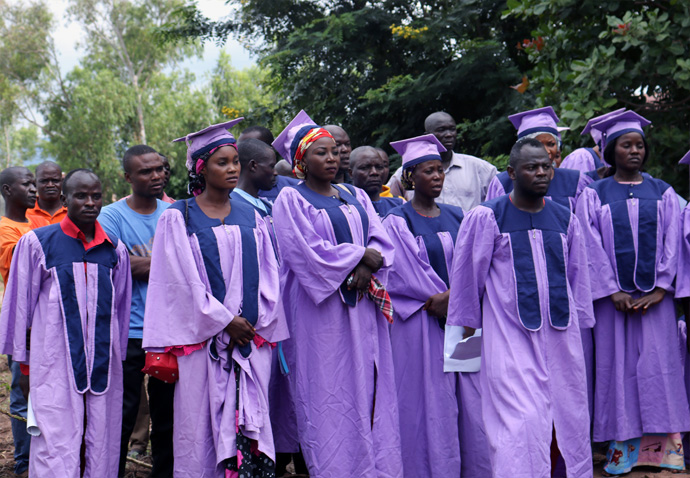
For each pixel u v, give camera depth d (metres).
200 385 4.25
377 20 14.52
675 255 5.36
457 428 4.95
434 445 4.87
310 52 14.77
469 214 4.65
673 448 5.34
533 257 4.52
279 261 4.98
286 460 5.41
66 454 4.32
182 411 4.25
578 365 4.52
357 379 4.61
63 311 4.42
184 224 4.36
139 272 4.96
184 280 4.28
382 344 4.82
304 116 5.17
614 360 5.37
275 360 5.11
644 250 5.36
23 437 5.30
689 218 5.36
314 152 4.80
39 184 5.95
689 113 7.80
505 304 4.50
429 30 13.49
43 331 4.43
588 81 7.64
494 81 12.87
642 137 5.44
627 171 5.50
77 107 41.81
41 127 45.75
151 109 43.69
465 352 4.84
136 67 45.62
